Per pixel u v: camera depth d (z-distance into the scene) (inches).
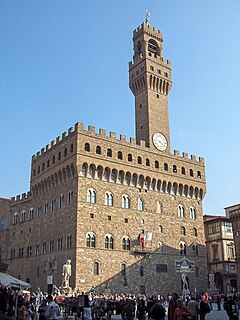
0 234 4320.9
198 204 4165.8
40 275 3570.4
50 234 3560.5
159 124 4106.8
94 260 3184.1
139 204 3661.4
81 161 3329.2
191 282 3814.0
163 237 3735.2
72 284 3053.6
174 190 3996.1
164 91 4301.2
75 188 3299.7
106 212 3390.7
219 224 4835.1
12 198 4360.2
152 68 4234.7
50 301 1206.9
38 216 3853.3
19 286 1859.0
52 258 3435.0
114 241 3363.7
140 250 3503.9
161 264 3629.4
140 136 4106.8
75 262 3078.2
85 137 3420.3
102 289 3154.5
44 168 3870.6
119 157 3622.0
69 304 2025.1
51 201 3673.7
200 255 3991.1
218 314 2471.7
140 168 3737.7
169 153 4047.7
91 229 3250.5
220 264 4702.3
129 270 3383.4
